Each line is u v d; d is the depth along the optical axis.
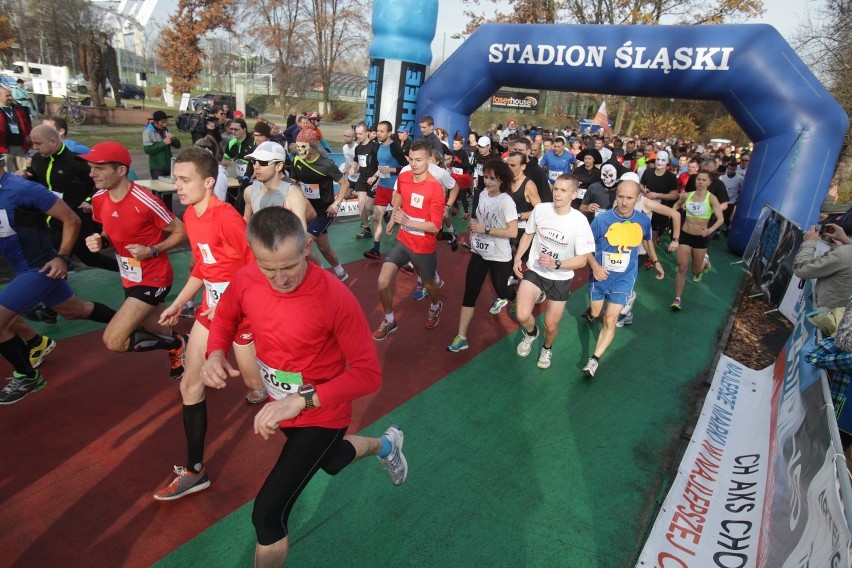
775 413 4.14
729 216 13.60
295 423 2.39
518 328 6.27
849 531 1.80
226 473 3.39
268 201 4.03
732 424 4.50
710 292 8.55
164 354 4.83
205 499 3.15
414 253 5.25
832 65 20.91
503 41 12.12
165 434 3.72
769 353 6.28
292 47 43.53
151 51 59.75
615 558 2.99
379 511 3.19
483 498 3.38
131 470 3.34
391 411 4.29
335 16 43.12
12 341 3.80
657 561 2.91
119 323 3.68
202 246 3.22
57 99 31.86
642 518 3.33
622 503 3.45
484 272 5.21
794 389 3.89
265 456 3.59
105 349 4.83
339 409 2.43
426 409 4.36
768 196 10.48
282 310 2.19
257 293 2.23
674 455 4.03
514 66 12.20
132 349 3.86
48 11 33.97
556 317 4.96
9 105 7.93
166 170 9.09
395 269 5.20
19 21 33.81
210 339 2.44
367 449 2.77
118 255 3.75
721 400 4.81
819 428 2.74
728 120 39.91
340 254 8.81
